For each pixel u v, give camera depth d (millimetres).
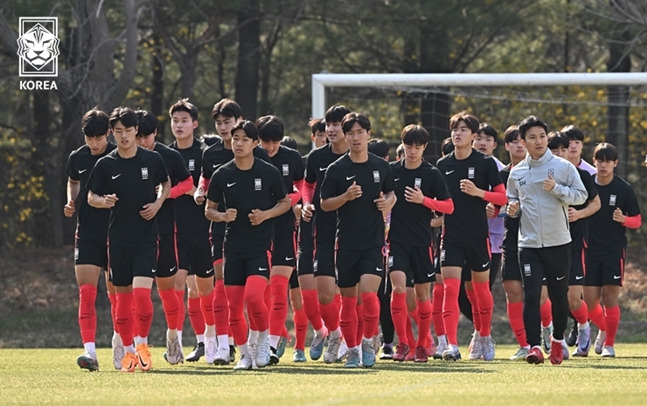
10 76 61219
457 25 57250
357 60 66250
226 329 28312
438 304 32125
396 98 63906
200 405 18047
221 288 28484
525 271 27438
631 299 56625
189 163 30344
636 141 61312
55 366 30438
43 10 53156
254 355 26438
